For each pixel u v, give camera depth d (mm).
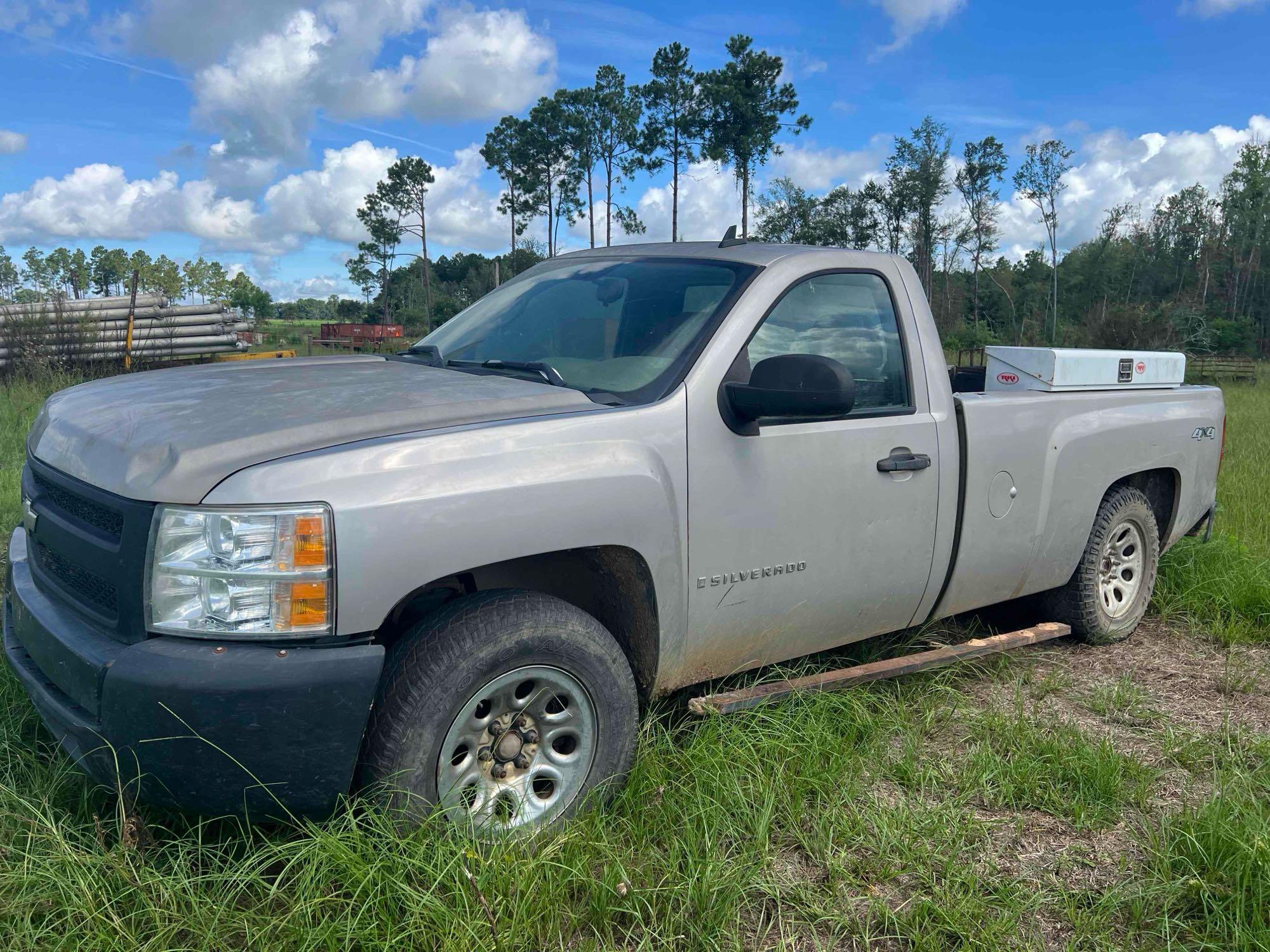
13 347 16125
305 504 2281
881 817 2883
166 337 18219
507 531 2525
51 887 2240
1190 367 31047
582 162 74250
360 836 2320
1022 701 3922
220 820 2545
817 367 2809
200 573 2256
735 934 2359
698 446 2969
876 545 3494
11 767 2842
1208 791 3254
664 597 2922
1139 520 4844
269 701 2207
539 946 2283
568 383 3117
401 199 92375
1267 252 66125
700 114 61188
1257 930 2387
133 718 2213
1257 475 9102
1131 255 71438
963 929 2408
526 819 2635
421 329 77625
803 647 3502
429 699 2428
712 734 3113
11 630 2910
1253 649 4785
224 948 2145
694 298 3303
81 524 2576
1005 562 4059
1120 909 2590
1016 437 3990
